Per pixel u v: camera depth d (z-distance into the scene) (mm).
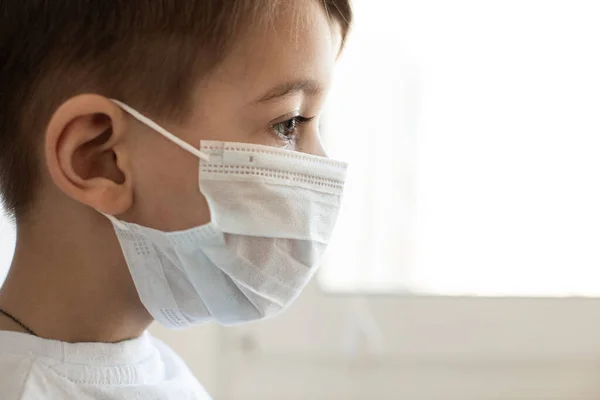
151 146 666
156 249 685
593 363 1364
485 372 1375
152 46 654
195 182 673
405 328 1378
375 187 1359
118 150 663
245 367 1378
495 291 1361
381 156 1358
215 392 1360
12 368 639
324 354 1384
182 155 669
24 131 677
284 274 727
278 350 1380
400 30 1352
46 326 688
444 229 1360
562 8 1318
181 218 677
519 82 1333
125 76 655
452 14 1342
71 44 654
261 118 688
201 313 735
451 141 1351
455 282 1368
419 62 1351
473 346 1371
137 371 731
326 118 1349
